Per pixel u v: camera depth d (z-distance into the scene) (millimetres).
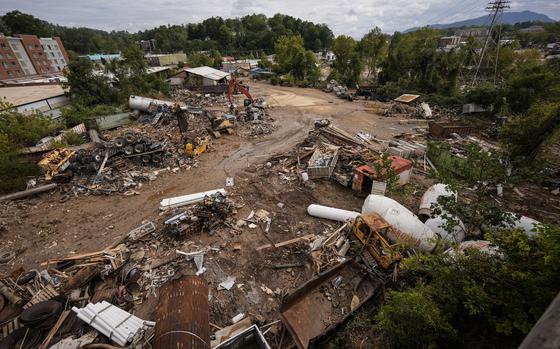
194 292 7418
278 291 10742
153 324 8930
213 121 29188
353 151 21703
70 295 10109
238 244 12875
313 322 9117
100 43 134000
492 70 53281
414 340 6688
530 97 30828
